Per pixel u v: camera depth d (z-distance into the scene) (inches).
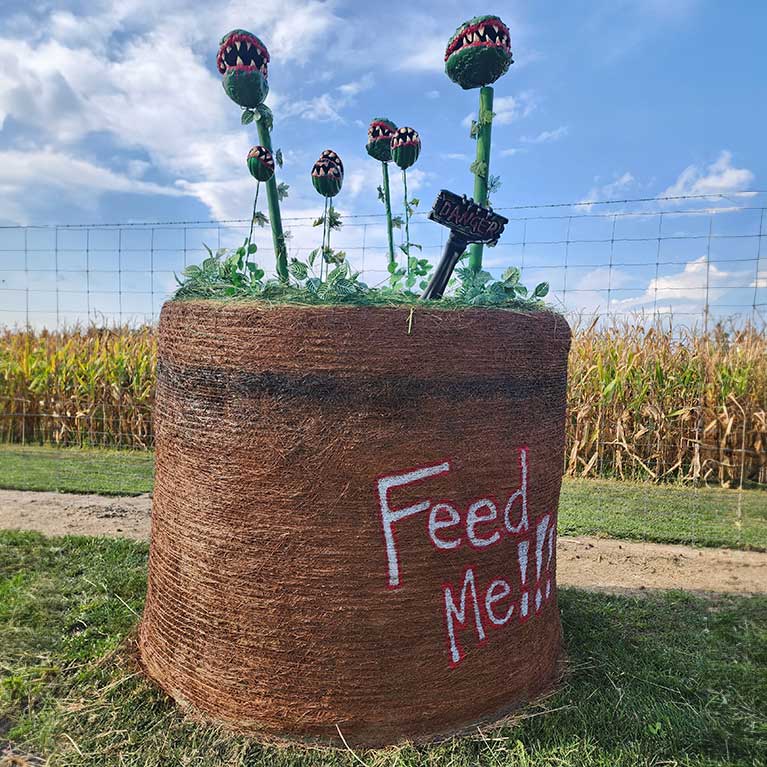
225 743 102.9
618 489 316.5
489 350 105.1
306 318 99.4
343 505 100.3
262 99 116.7
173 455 113.9
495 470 107.5
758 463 334.3
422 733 105.2
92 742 104.7
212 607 107.8
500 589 110.6
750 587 189.0
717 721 114.7
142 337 432.8
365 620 101.9
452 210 107.7
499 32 112.2
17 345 444.5
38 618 149.2
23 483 300.8
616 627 152.5
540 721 109.8
